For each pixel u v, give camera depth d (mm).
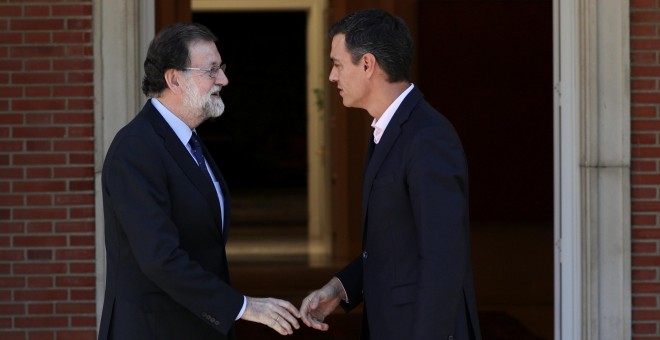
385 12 11898
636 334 18766
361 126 40344
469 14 51188
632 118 18625
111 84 18422
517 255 42438
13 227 18562
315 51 48438
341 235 41188
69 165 18516
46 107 18484
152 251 11227
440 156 11156
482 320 29609
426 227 10938
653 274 18703
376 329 11594
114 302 11781
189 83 11875
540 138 52250
